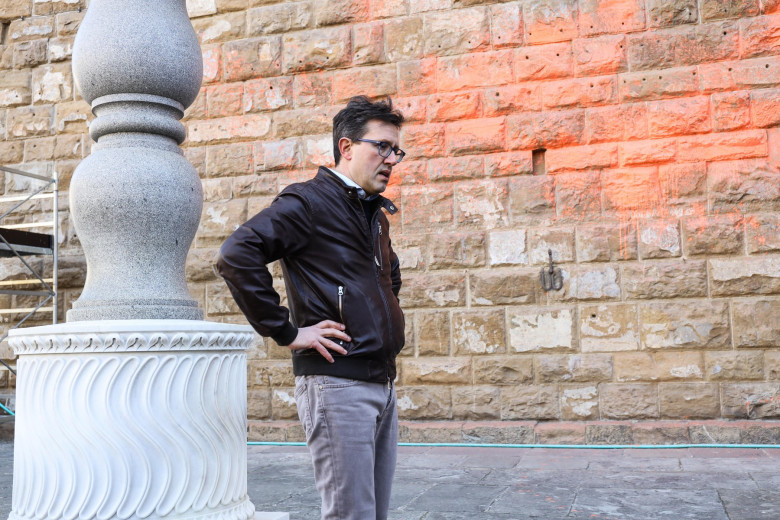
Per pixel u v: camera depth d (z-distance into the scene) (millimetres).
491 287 7500
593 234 7297
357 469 2279
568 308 7293
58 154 9211
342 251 2357
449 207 7715
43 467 2793
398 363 7676
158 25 3203
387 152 2416
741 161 7055
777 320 6805
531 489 4992
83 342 2760
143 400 2764
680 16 7309
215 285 8375
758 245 6926
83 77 3180
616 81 7406
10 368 8758
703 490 4828
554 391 7246
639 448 6672
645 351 7078
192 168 3268
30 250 8547
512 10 7734
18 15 9484
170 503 2762
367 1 8188
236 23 8602
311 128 8273
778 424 6617
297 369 2400
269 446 7504
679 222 7125
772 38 7086
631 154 7297
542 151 7617
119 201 2994
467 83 7793
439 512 4371
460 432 7195
